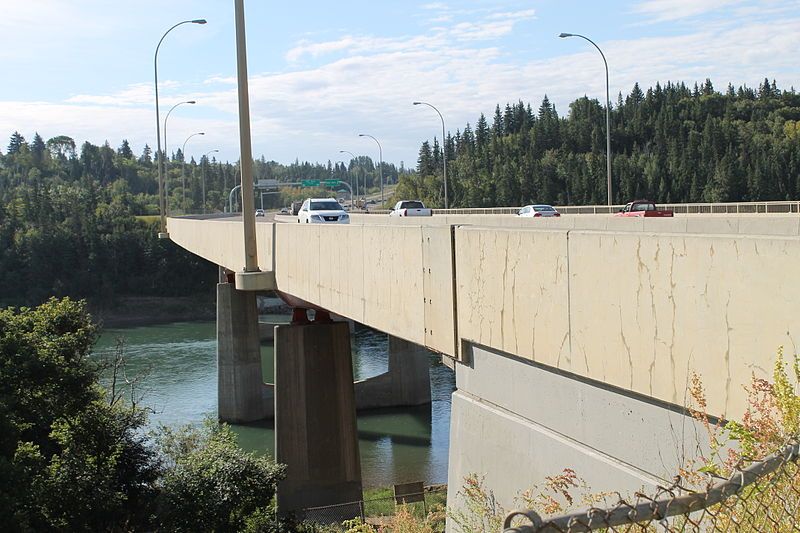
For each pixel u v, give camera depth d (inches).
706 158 4234.7
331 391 1046.4
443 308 412.8
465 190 4945.9
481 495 334.6
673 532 166.9
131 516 975.0
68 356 1027.9
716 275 225.8
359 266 570.3
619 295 266.7
